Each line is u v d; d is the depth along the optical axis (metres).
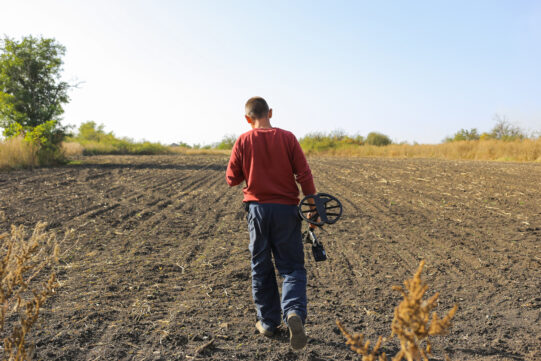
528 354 2.65
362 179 12.63
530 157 20.12
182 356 2.59
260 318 2.89
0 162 12.95
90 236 5.61
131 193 9.44
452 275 4.22
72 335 2.79
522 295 3.64
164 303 3.46
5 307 1.91
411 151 27.77
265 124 2.88
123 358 2.55
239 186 11.45
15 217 6.46
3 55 15.73
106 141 32.09
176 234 5.96
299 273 2.70
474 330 3.00
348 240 5.68
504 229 6.13
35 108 15.92
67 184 10.29
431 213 7.44
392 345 2.75
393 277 4.19
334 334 2.92
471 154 23.48
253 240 2.78
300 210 2.62
